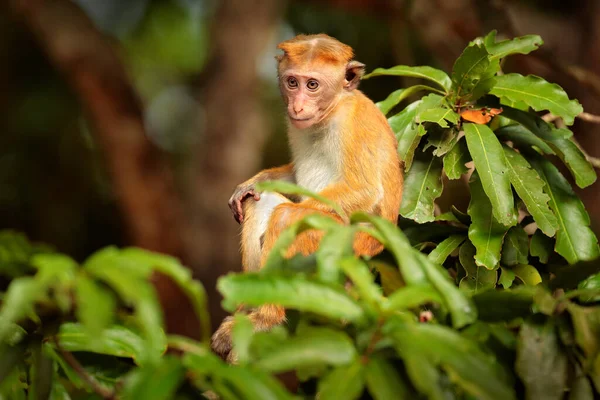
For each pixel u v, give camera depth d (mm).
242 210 12320
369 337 5801
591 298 7234
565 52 26469
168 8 36062
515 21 26734
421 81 20641
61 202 34000
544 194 9703
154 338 5301
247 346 5746
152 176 30766
